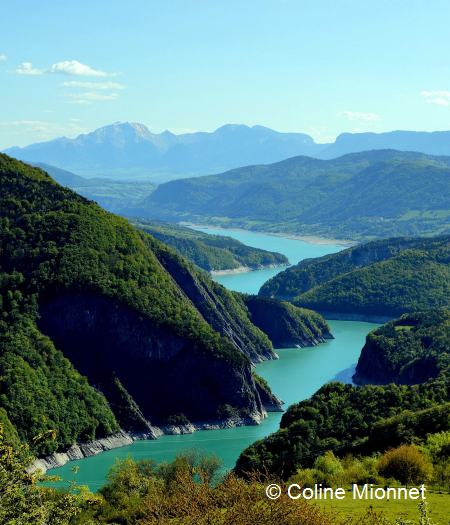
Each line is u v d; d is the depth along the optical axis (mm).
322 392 147875
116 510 91938
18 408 160250
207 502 45875
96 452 168375
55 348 187625
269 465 110938
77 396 175625
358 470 80750
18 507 49875
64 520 52625
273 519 44250
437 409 107062
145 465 119125
